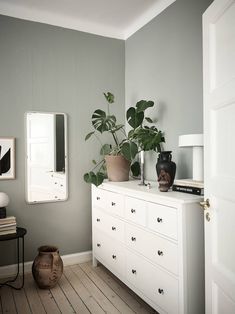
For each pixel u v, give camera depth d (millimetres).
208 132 1520
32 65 2840
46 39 2906
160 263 1867
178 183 2020
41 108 2885
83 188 3111
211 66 1487
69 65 3027
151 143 2342
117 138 3285
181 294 1684
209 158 1512
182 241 1679
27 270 2793
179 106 2467
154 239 1930
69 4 2701
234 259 1283
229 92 1293
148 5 2732
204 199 1575
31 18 2826
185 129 2396
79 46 3082
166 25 2627
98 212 2797
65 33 3006
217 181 1419
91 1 2650
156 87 2781
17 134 2771
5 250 2725
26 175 2814
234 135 1278
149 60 2887
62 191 2988
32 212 2854
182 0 2424
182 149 2428
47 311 2092
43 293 2365
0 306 2156
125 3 2689
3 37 2709
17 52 2770
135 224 2152
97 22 3074
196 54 2277
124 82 3326
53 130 2938
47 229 2924
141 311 2092
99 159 3195
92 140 3156
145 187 2314
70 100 3033
